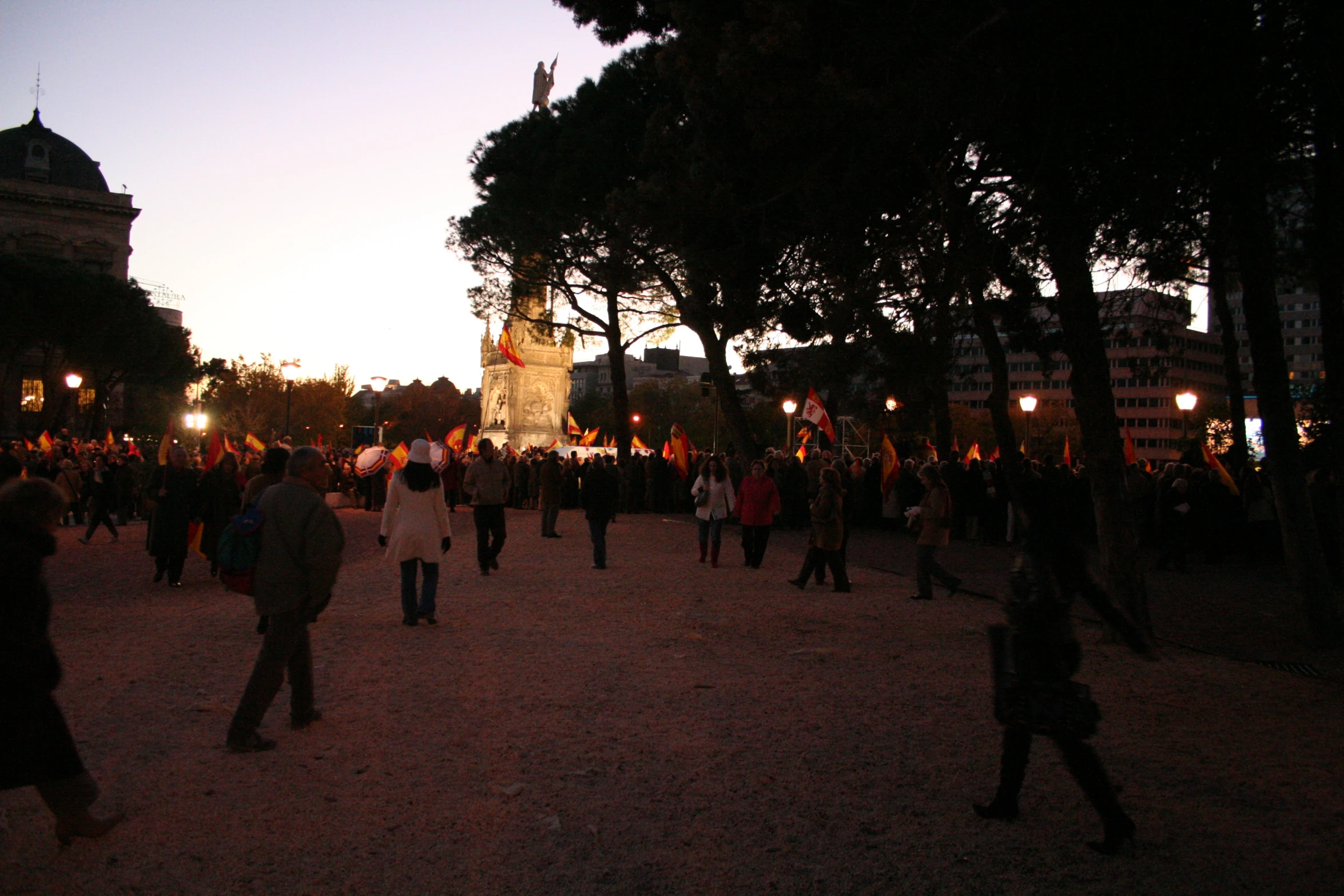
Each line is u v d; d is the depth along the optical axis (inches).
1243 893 158.1
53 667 162.6
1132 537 373.1
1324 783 213.0
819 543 514.9
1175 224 448.8
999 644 181.8
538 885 158.2
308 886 155.7
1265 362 393.1
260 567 222.4
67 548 710.5
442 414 4060.0
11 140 2802.7
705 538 641.6
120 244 2760.8
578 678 303.7
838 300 555.2
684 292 866.8
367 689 284.2
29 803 191.8
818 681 304.0
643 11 701.9
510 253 1040.8
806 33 402.0
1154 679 317.7
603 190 807.7
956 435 3132.4
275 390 2933.1
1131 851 173.3
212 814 184.5
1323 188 386.9
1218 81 347.6
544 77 2180.1
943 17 370.9
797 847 175.0
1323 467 613.6
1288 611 473.1
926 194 486.0
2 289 1899.6
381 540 389.7
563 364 2340.1
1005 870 165.8
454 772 211.9
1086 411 378.6
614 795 200.1
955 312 556.1
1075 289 378.3
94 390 2436.0
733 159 548.7
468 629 383.9
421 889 155.9
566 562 632.4
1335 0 321.1
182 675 295.7
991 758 228.1
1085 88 360.8
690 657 337.7
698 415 3607.3
